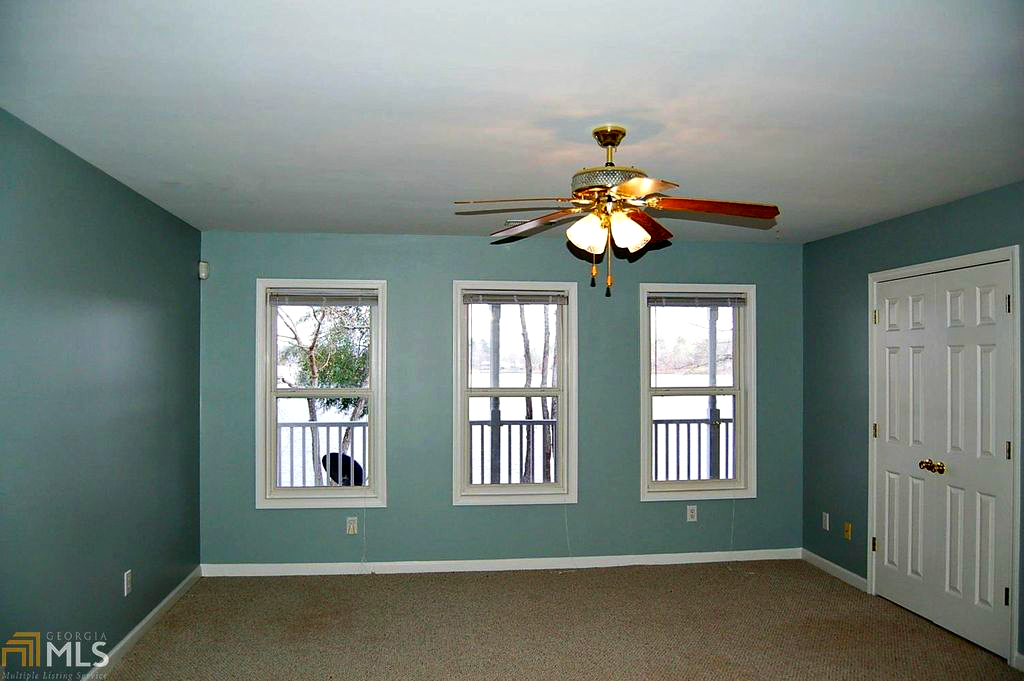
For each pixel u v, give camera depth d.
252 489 4.94
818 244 5.25
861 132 2.72
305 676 3.40
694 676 3.41
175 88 2.27
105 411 3.36
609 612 4.27
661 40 1.93
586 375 5.24
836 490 4.99
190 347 4.70
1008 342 3.52
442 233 5.02
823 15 1.79
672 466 5.41
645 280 5.31
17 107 2.45
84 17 1.78
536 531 5.18
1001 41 1.93
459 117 2.55
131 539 3.69
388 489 5.06
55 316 2.87
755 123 2.61
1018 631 3.44
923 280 4.13
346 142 2.86
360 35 1.90
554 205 4.05
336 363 5.13
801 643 3.79
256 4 1.72
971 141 2.83
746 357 5.41
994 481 3.60
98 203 3.28
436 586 4.75
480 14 1.78
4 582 2.50
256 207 4.14
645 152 3.01
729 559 5.35
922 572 4.13
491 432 5.26
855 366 4.78
